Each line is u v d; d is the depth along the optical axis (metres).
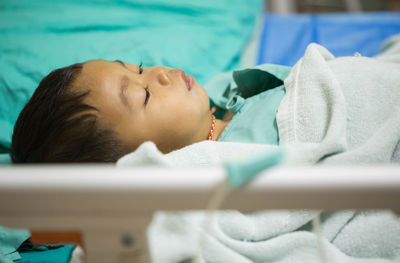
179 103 0.75
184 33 1.28
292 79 0.80
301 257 0.57
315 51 0.81
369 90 0.73
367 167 0.31
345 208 0.32
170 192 0.31
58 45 1.15
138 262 0.37
